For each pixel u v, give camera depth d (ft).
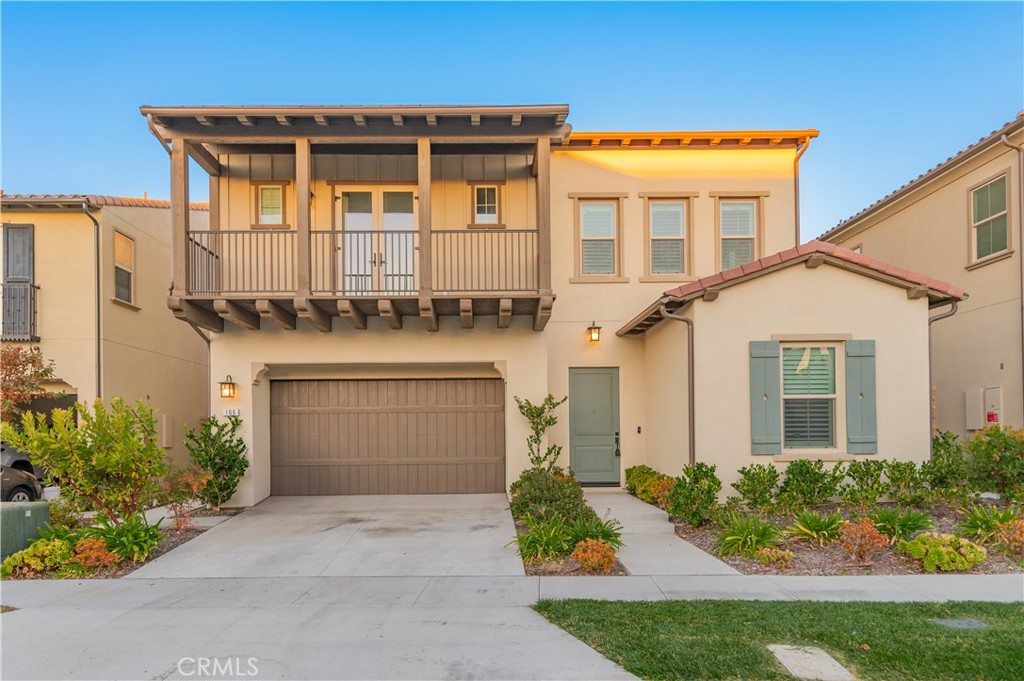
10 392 27.50
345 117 28.76
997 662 12.56
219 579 19.74
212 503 30.19
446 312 31.60
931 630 14.17
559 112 28.50
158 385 42.75
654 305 29.73
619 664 12.89
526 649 13.75
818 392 28.71
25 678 12.65
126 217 39.01
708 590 17.89
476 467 35.27
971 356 35.96
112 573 20.44
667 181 37.24
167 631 15.21
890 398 28.25
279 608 16.87
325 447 35.04
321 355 32.22
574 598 17.21
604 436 36.88
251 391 32.01
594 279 36.96
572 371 37.09
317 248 33.47
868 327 28.45
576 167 37.24
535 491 26.89
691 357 28.32
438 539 24.63
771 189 37.22
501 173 34.30
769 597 17.15
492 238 31.89
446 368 34.65
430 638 14.49
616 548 21.70
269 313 28.99
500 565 20.95
